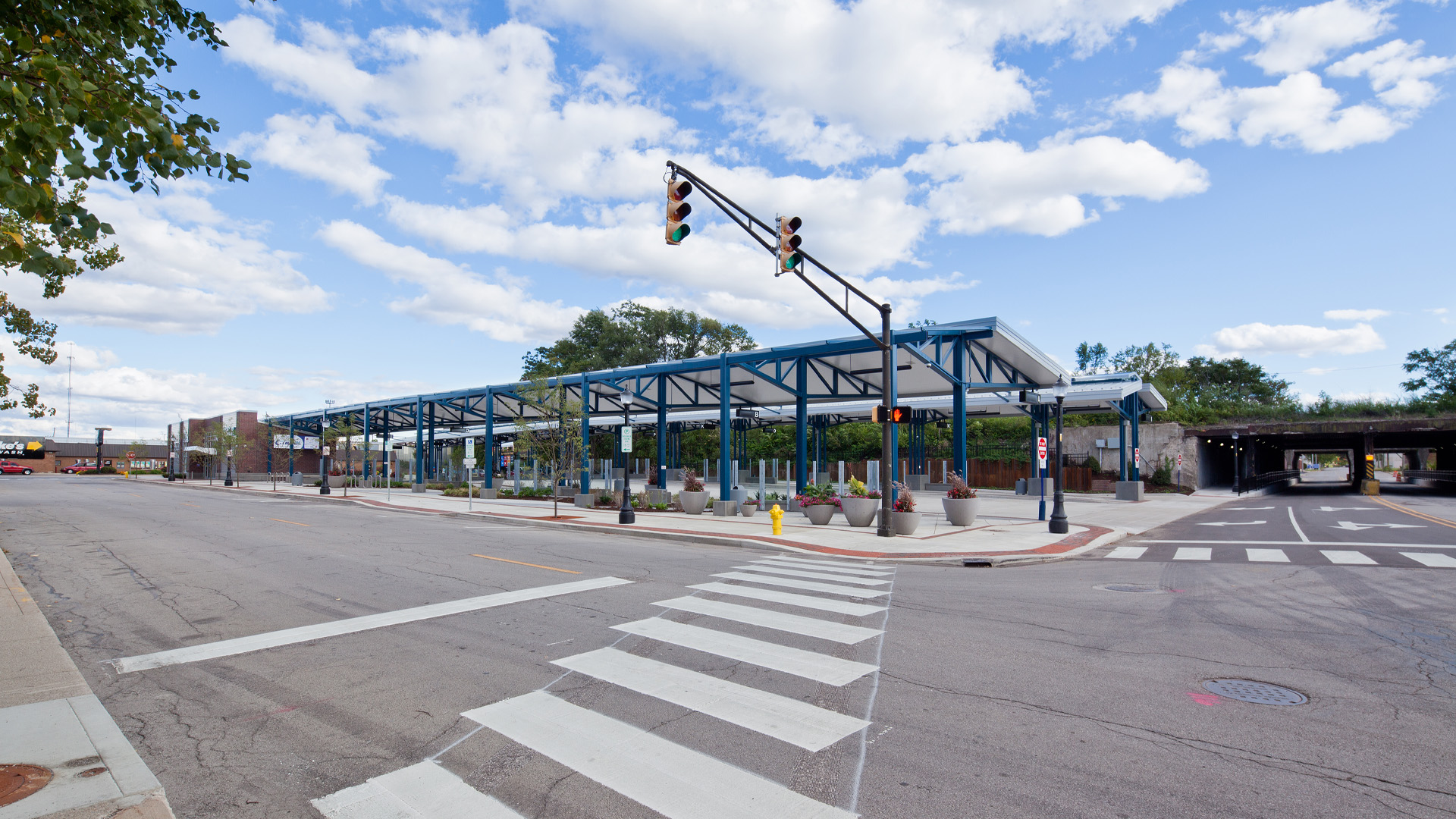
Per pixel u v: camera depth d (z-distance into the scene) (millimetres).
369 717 5164
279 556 13750
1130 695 5586
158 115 3916
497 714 5188
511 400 38594
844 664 6367
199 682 5992
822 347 23141
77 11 4137
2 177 3371
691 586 10234
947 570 12320
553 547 15383
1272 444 56469
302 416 55156
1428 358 57594
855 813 3738
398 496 36125
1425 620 8234
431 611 8570
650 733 4809
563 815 3736
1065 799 3879
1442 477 57312
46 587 10555
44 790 3881
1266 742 4668
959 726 4922
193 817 3748
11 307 17266
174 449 76625
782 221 12578
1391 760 4398
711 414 44562
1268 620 8227
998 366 28438
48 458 99250
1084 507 28688
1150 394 36812
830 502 20672
